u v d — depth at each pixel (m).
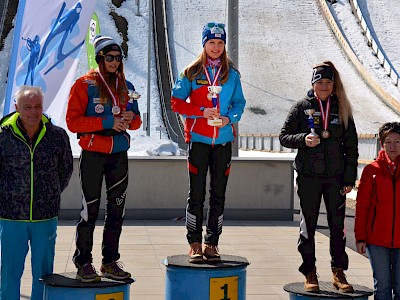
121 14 58.34
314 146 7.07
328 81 7.12
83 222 6.86
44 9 8.70
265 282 9.70
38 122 6.81
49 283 6.42
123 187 6.96
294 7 62.22
